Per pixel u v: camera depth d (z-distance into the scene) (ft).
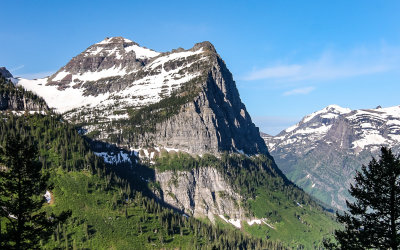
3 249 220.02
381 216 201.05
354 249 202.49
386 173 193.77
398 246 196.75
